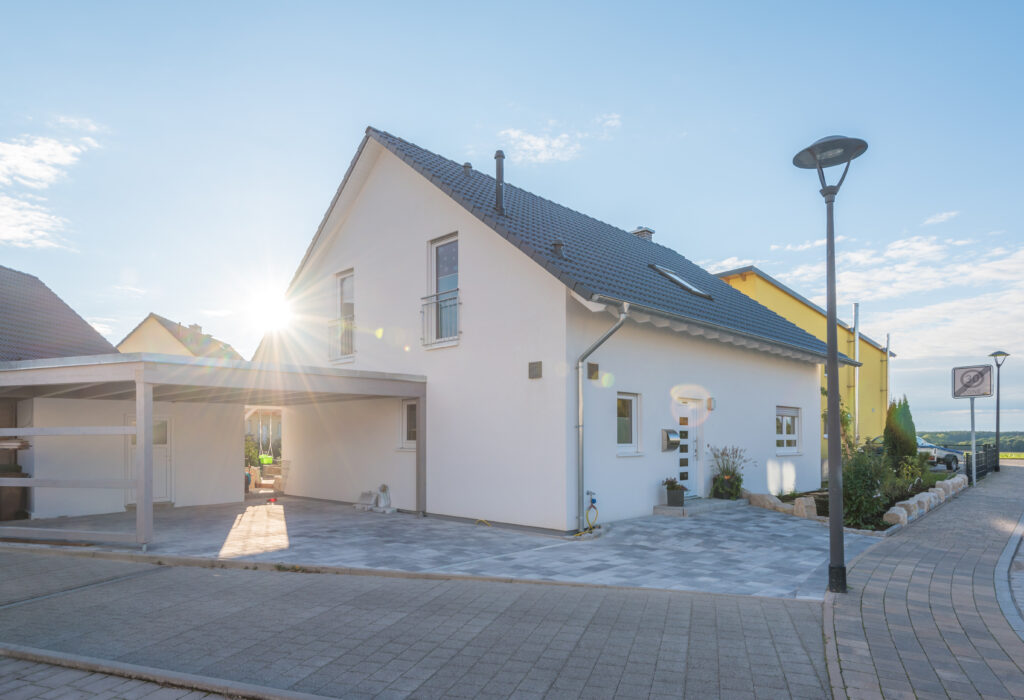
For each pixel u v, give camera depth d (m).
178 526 10.23
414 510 11.69
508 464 9.98
